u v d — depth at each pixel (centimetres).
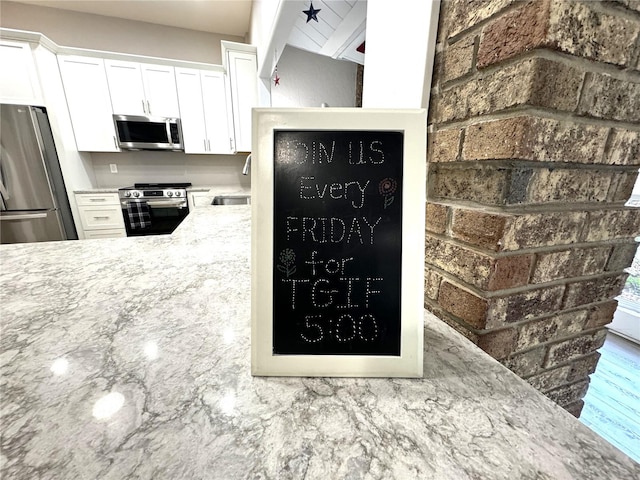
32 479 27
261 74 278
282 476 27
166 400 36
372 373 41
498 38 43
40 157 270
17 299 63
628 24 43
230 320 55
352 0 147
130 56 306
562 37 39
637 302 182
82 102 304
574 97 43
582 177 50
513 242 47
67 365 42
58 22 326
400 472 28
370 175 43
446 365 43
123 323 54
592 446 30
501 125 44
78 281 73
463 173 53
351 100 315
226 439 31
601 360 170
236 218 152
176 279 75
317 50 232
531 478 27
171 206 331
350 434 31
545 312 56
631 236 61
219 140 355
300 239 43
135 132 324
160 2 311
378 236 43
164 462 28
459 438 31
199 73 332
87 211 309
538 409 35
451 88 54
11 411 34
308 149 43
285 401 36
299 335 42
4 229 268
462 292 54
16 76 257
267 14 207
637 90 48
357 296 43
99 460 28
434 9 54
